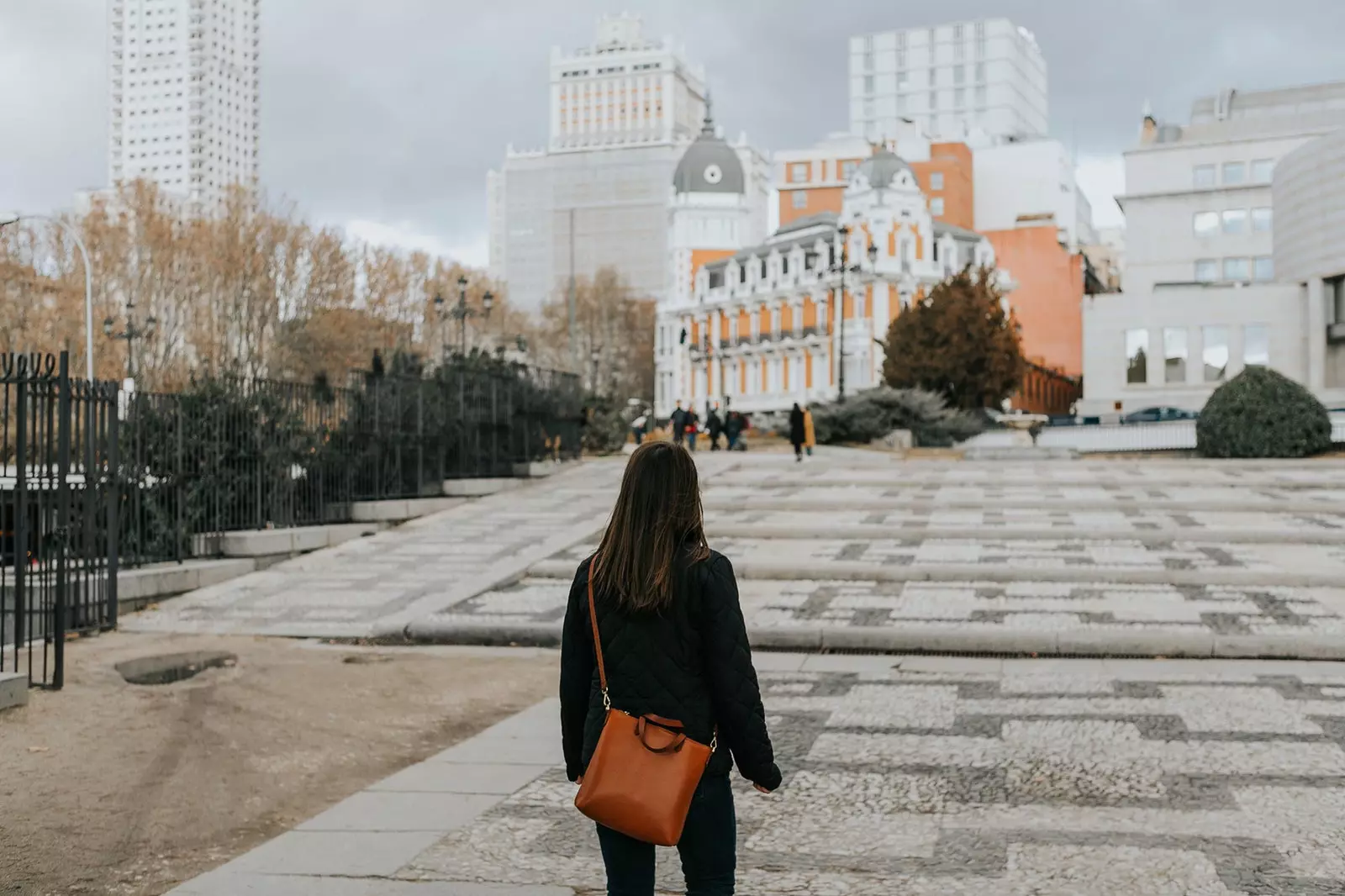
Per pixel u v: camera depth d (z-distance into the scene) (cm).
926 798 701
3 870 639
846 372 8200
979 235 9212
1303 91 9244
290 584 1802
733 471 3256
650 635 395
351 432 2378
